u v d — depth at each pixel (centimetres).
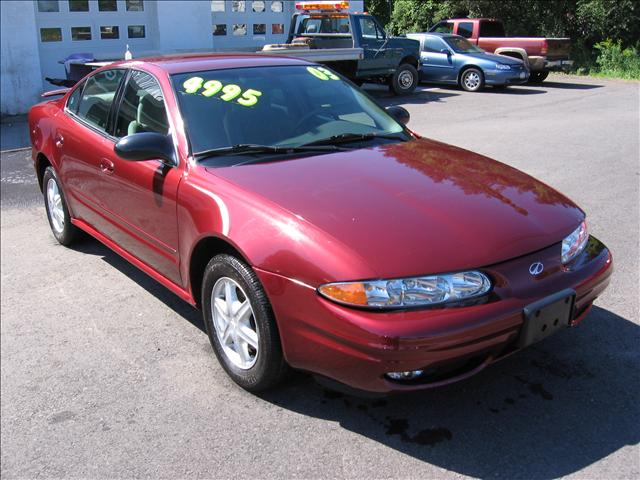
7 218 650
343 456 277
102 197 444
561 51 1772
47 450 295
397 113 453
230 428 301
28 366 367
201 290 348
